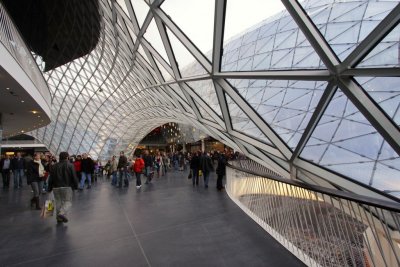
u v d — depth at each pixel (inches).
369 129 277.3
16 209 414.9
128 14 597.6
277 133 425.1
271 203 319.3
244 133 550.0
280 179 276.4
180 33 448.5
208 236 271.3
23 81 490.0
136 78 1075.3
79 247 246.4
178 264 207.2
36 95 593.9
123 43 816.3
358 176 294.2
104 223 325.1
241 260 212.2
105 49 1187.3
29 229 303.3
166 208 403.9
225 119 553.9
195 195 517.0
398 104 233.9
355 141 293.9
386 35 200.2
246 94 454.9
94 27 1072.2
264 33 397.1
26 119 836.0
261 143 502.9
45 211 359.6
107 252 233.8
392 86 234.2
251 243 250.1
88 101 1807.3
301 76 288.5
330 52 254.7
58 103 1784.0
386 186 265.9
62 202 328.5
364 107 238.5
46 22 1146.7
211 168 626.2
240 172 449.1
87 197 512.4
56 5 1035.3
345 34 265.7
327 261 200.4
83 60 1502.2
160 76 724.0
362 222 174.7
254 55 415.8
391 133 232.4
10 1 1021.8
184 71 570.9
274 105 410.6
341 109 301.3
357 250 178.1
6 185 690.8
